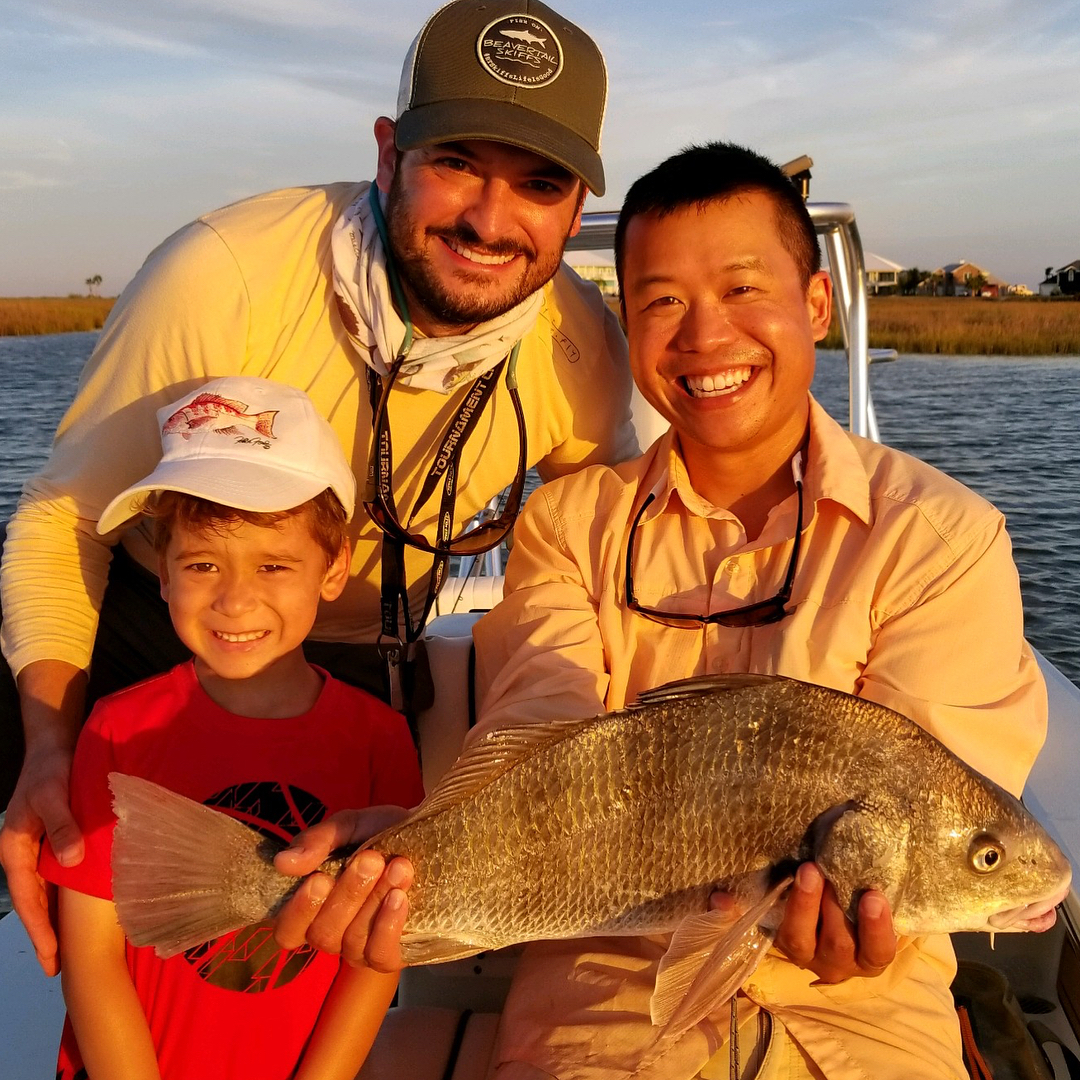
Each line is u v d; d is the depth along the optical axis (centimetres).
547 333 261
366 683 257
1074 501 986
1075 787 245
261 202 247
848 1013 182
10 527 238
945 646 197
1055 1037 227
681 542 224
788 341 217
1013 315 4253
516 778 170
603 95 238
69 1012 188
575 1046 182
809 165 373
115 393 236
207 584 195
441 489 258
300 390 227
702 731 168
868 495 214
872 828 160
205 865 166
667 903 168
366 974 186
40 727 219
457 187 224
